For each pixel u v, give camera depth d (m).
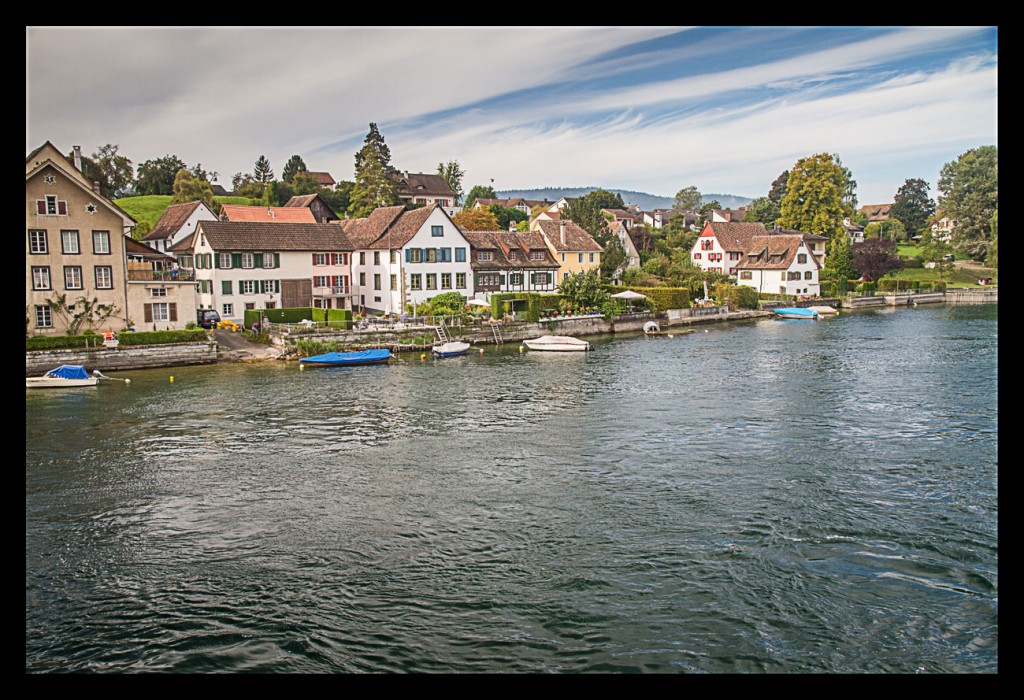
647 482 29.31
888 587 20.56
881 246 129.75
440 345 66.56
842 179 136.00
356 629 18.88
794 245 114.19
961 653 17.53
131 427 39.09
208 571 22.17
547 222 98.44
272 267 75.50
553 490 28.62
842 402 43.06
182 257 80.88
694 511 26.14
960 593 20.19
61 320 57.97
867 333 77.75
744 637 18.31
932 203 175.50
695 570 21.67
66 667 17.31
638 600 20.08
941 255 134.75
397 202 142.50
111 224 59.41
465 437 36.75
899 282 119.81
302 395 47.75
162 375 55.25
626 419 39.94
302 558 22.95
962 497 27.02
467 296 84.81
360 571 22.03
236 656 17.73
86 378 50.81
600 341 76.06
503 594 20.53
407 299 80.69
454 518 25.95
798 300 107.50
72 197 57.69
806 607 19.61
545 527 24.98
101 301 59.41
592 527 24.91
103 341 56.09
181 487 29.55
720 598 20.12
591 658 17.53
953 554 22.45
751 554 22.64
